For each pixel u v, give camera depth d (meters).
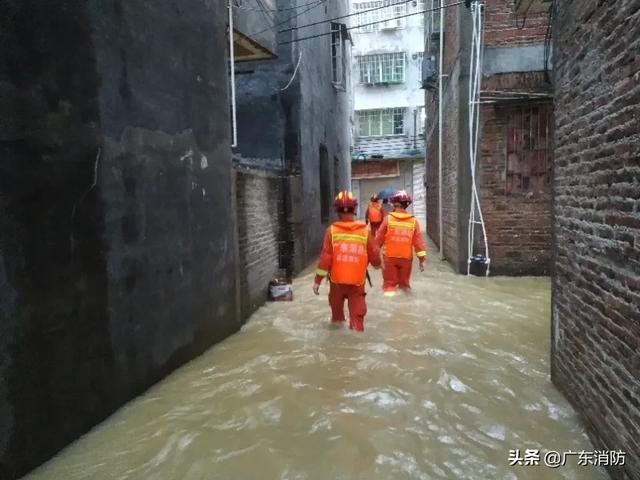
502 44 8.92
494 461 3.16
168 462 3.19
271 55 8.56
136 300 4.11
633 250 2.69
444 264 11.10
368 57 28.50
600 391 3.18
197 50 5.29
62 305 3.25
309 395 4.14
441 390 4.20
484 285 8.50
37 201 3.03
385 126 29.05
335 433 3.52
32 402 3.01
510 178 9.20
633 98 2.66
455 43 9.98
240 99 10.95
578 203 3.58
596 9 3.17
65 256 3.27
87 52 3.48
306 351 5.23
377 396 4.09
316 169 12.85
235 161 7.34
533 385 4.27
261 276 7.48
